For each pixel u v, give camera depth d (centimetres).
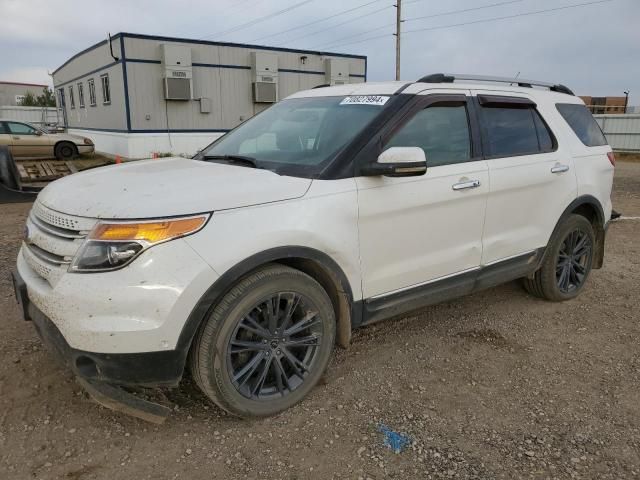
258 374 289
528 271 438
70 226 256
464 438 280
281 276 280
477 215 376
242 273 263
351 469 255
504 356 376
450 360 367
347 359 364
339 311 320
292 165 319
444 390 328
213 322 262
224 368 269
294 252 280
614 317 453
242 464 257
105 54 2156
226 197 267
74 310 241
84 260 243
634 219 872
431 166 349
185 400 309
